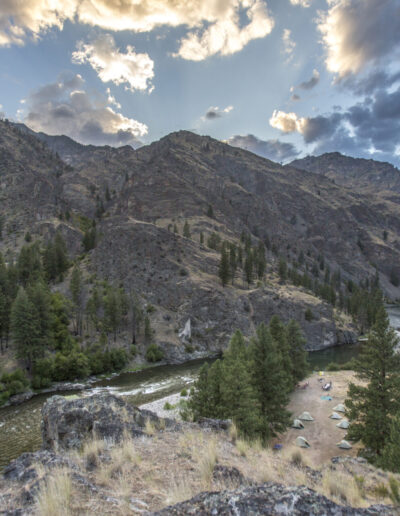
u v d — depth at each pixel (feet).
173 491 24.82
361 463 50.96
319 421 126.93
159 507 22.47
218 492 20.61
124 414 47.06
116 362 223.71
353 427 91.40
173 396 168.25
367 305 409.69
